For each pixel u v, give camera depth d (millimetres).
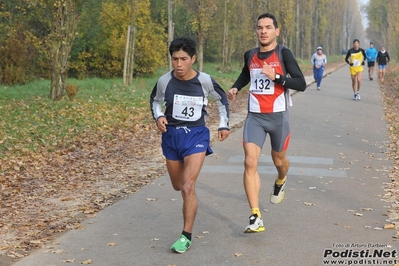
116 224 7613
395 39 70750
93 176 10758
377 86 31797
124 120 17781
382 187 9461
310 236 6984
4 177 10695
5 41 28078
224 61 43000
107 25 34094
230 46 47469
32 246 6789
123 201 8805
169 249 6609
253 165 7023
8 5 29203
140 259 6297
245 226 7426
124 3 33719
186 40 6402
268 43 6965
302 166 11148
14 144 13492
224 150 12938
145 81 31359
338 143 13664
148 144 14328
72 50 32531
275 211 8086
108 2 34219
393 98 25484
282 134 7180
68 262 6219
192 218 6500
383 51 34906
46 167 11680
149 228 7426
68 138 14711
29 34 29547
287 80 6848
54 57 20844
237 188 9484
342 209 8164
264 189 9367
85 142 14406
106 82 29344
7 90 23562
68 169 11461
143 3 33969
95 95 22781
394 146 13258
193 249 6574
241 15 46281
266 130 7180
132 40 28266
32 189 9836
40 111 18109
